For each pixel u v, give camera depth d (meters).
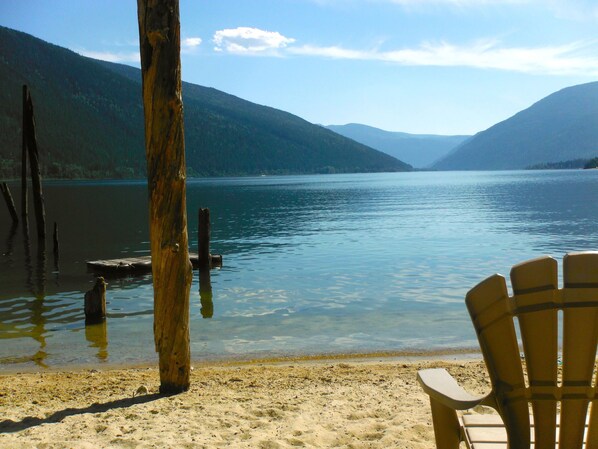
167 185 4.69
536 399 1.93
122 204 57.72
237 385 5.42
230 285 13.03
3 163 182.38
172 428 4.07
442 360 6.76
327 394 5.01
